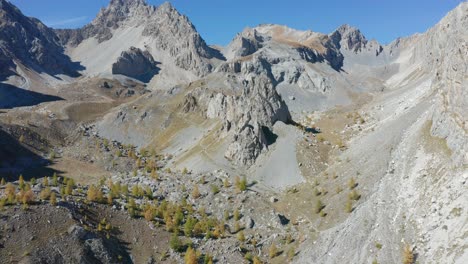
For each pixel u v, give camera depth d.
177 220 135.62
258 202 150.75
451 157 117.75
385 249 107.56
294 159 175.38
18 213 114.69
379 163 145.50
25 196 119.31
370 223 118.75
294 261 119.31
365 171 146.38
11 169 197.88
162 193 160.12
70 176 198.25
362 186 138.50
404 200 120.19
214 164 183.62
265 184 166.75
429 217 108.00
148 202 149.25
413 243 105.12
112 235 122.62
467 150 112.06
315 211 139.38
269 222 140.12
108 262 112.31
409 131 155.25
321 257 116.12
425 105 170.88
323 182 156.25
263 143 186.00
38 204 120.50
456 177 110.38
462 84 123.44
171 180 173.88
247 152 182.12
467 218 96.75
